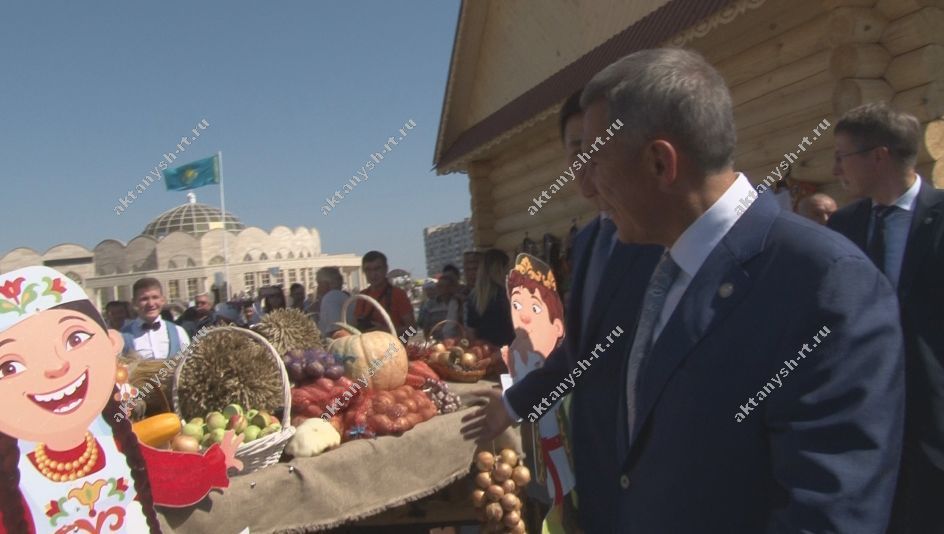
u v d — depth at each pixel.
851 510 1.25
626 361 1.80
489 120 10.70
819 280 1.34
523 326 3.10
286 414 2.82
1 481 1.81
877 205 2.70
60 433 1.95
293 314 4.02
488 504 3.07
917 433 2.47
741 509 1.44
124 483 2.05
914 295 2.49
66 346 2.01
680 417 1.47
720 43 6.45
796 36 5.59
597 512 1.99
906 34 4.53
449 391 3.41
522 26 10.12
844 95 4.72
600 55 7.71
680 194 1.48
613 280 1.98
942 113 4.49
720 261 1.46
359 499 2.67
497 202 12.03
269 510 2.45
